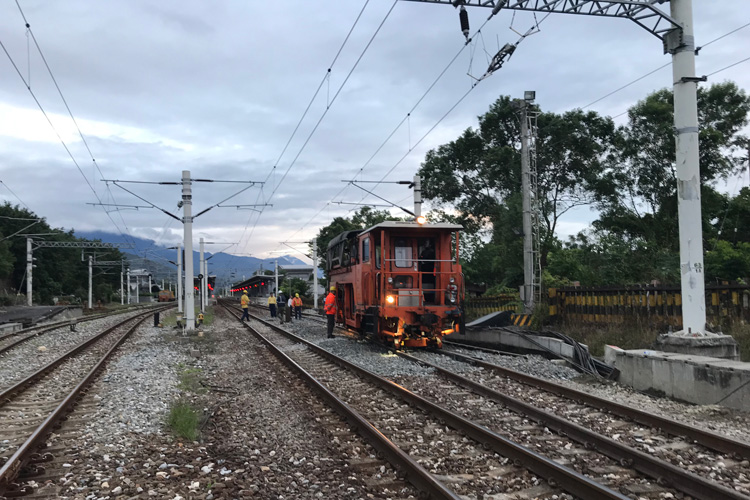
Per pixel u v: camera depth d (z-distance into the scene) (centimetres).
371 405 915
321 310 4169
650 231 3281
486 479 573
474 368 1248
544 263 3328
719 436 644
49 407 981
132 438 735
